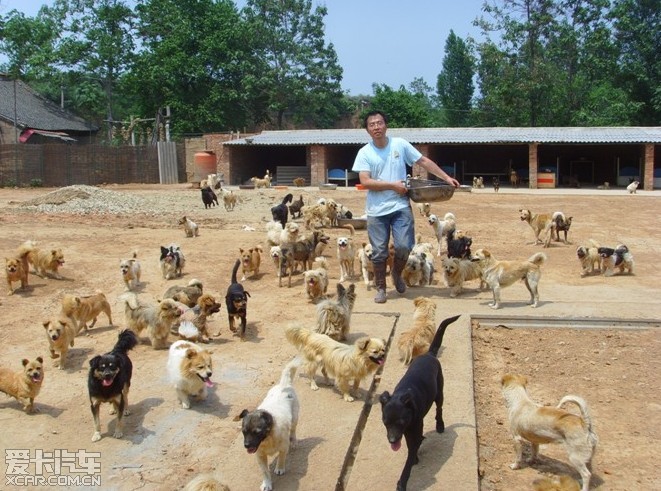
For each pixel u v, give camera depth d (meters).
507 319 10.52
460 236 14.52
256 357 9.23
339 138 40.69
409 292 12.48
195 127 57.78
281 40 65.25
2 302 12.20
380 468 5.94
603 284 13.33
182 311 9.83
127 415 7.53
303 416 7.16
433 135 40.16
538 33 57.53
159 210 24.94
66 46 59.22
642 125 56.03
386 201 11.27
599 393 7.93
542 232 19.83
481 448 6.61
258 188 36.66
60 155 41.91
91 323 11.12
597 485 5.95
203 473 6.27
